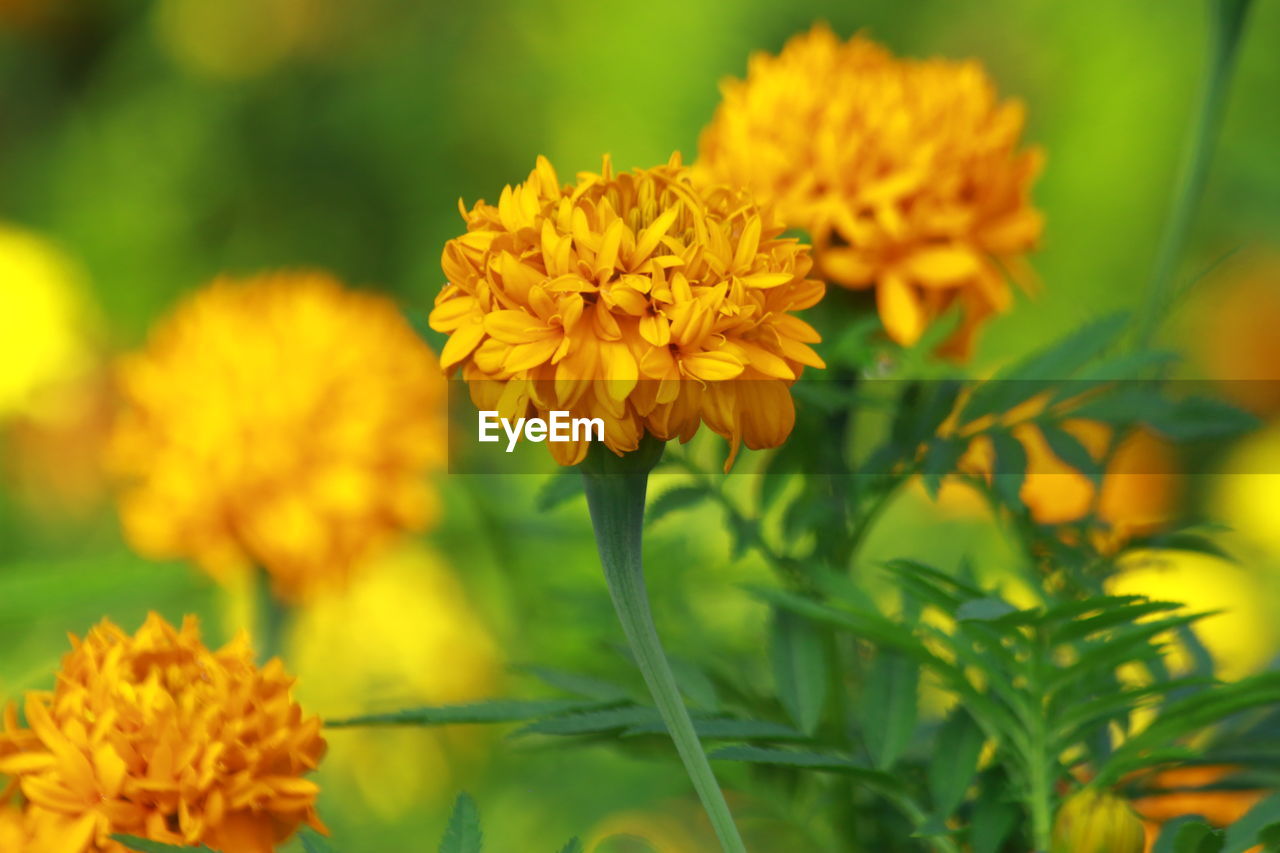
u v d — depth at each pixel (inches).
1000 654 23.5
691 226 22.8
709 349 22.1
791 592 26.3
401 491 35.5
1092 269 72.3
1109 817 23.3
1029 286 28.3
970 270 26.8
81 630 41.9
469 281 22.7
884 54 28.4
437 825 36.6
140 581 34.9
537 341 22.1
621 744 26.7
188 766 22.6
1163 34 73.7
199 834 22.5
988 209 27.4
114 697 22.9
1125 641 22.8
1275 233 61.6
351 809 37.8
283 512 33.7
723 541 33.4
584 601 30.3
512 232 22.5
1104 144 73.4
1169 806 26.3
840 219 26.6
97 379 63.4
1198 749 24.5
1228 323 66.2
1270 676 22.9
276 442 33.5
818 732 26.1
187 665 23.4
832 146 26.7
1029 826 24.9
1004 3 78.1
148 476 35.2
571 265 22.3
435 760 38.3
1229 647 42.9
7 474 61.9
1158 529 26.2
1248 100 69.6
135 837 22.2
